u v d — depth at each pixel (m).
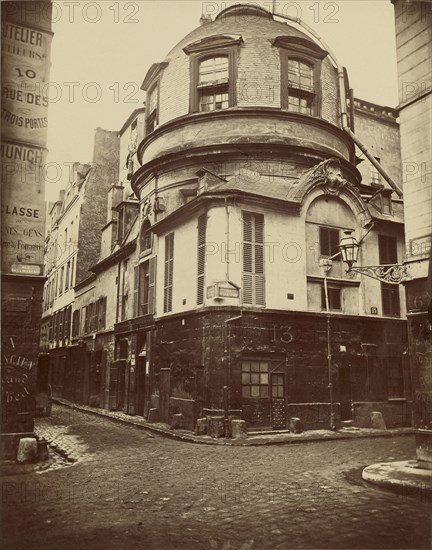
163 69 18.55
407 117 8.39
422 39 8.23
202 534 5.71
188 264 15.15
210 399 13.16
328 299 15.13
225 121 16.75
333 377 14.35
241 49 17.06
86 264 23.67
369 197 17.80
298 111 17.50
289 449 11.25
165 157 17.02
